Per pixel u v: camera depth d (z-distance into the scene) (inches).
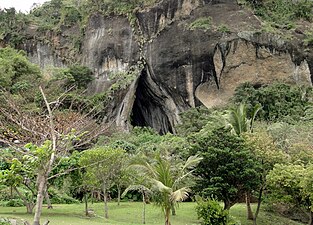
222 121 979.3
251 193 804.6
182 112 1497.3
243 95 1437.0
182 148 995.9
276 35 1544.0
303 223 860.0
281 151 784.9
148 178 574.2
